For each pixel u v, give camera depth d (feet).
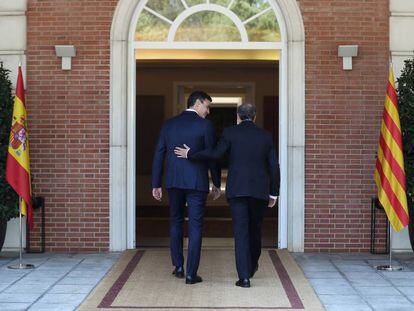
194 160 20.79
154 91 45.32
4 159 24.64
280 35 27.50
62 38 27.04
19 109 23.70
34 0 27.12
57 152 26.99
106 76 26.96
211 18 27.76
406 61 25.18
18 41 27.09
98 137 26.94
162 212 42.65
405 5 26.89
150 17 27.71
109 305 18.60
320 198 26.89
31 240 27.09
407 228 26.86
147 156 45.37
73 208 26.96
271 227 35.37
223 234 32.76
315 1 26.94
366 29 26.91
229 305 18.66
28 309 18.16
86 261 25.09
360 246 26.94
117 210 26.91
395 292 20.33
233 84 44.73
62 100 26.99
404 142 24.53
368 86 26.86
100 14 26.99
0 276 22.43
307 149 26.89
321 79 26.89
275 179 20.67
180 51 33.42
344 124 26.86
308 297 19.54
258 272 23.06
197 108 21.54
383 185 23.52
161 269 23.50
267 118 44.57
